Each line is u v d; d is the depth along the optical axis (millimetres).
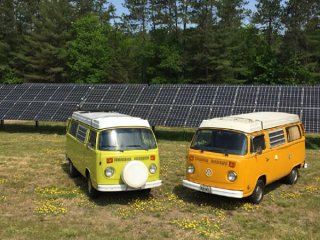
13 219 10750
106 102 26641
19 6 64125
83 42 61594
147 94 26672
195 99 25062
